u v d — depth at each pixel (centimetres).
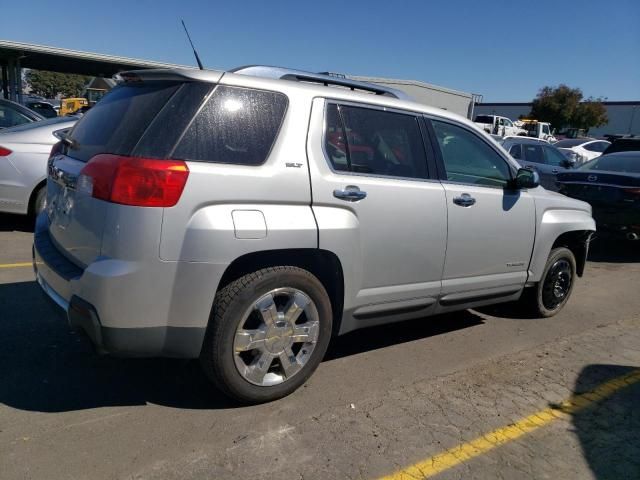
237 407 329
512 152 1234
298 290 326
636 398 379
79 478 258
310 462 282
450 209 398
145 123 287
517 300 537
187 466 272
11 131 686
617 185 802
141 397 334
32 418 304
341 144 346
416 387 372
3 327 415
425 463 288
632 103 5609
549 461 300
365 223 349
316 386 363
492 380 392
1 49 2023
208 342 303
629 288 686
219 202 290
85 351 387
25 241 672
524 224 463
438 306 417
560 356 446
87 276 280
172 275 282
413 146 389
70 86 6894
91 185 289
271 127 316
